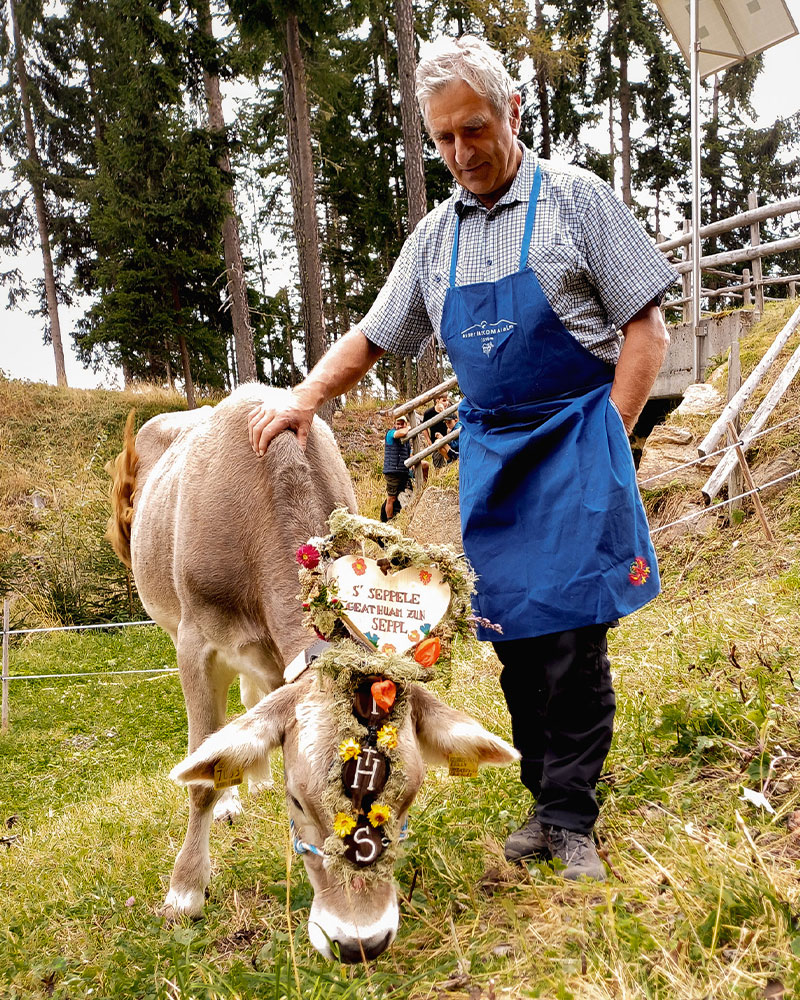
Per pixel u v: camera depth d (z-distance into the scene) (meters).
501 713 4.06
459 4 22.06
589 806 2.54
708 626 4.05
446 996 2.06
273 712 2.27
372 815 2.01
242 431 3.21
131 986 2.47
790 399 7.16
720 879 2.10
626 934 2.01
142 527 3.94
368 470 17.30
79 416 19.72
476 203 2.70
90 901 3.26
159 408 20.16
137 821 4.37
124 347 20.20
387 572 2.28
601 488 2.49
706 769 2.87
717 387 7.93
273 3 15.88
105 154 20.22
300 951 2.45
